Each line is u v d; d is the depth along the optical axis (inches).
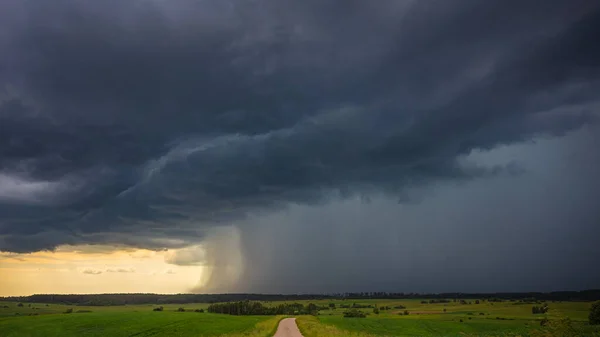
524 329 1316.4
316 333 2012.8
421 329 3614.7
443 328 3715.6
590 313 2800.2
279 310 6333.7
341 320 4175.7
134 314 3437.5
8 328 2393.0
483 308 6599.4
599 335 928.3
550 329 998.4
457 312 5866.1
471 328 3693.4
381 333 3169.3
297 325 3051.2
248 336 2091.5
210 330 2524.6
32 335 2204.7
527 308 6299.2
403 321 4180.6
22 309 5762.8
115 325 2581.2
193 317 3449.8
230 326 2827.3
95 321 2728.8
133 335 2228.1
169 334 2271.2
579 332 971.3
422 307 7386.8
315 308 6850.4
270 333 2197.3
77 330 2361.0
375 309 6215.6
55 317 2952.8
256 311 6259.8
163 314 3582.7
